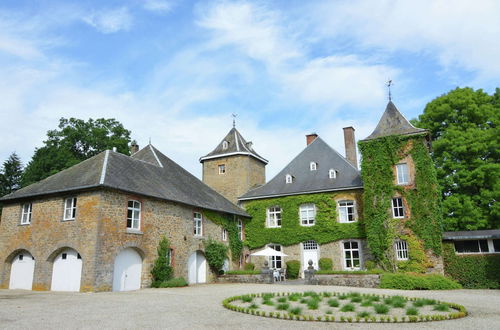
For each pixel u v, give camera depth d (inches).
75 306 462.9
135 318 377.1
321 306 450.0
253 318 375.9
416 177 903.7
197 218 940.0
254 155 1310.3
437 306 424.5
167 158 1127.0
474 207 1002.1
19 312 413.1
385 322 355.3
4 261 788.0
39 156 1359.5
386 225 911.7
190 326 335.6
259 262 1111.0
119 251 703.7
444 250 854.5
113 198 710.5
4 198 815.7
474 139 1016.2
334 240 1017.5
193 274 898.7
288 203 1100.5
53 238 723.4
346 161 1113.4
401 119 996.6
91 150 1422.2
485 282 786.8
